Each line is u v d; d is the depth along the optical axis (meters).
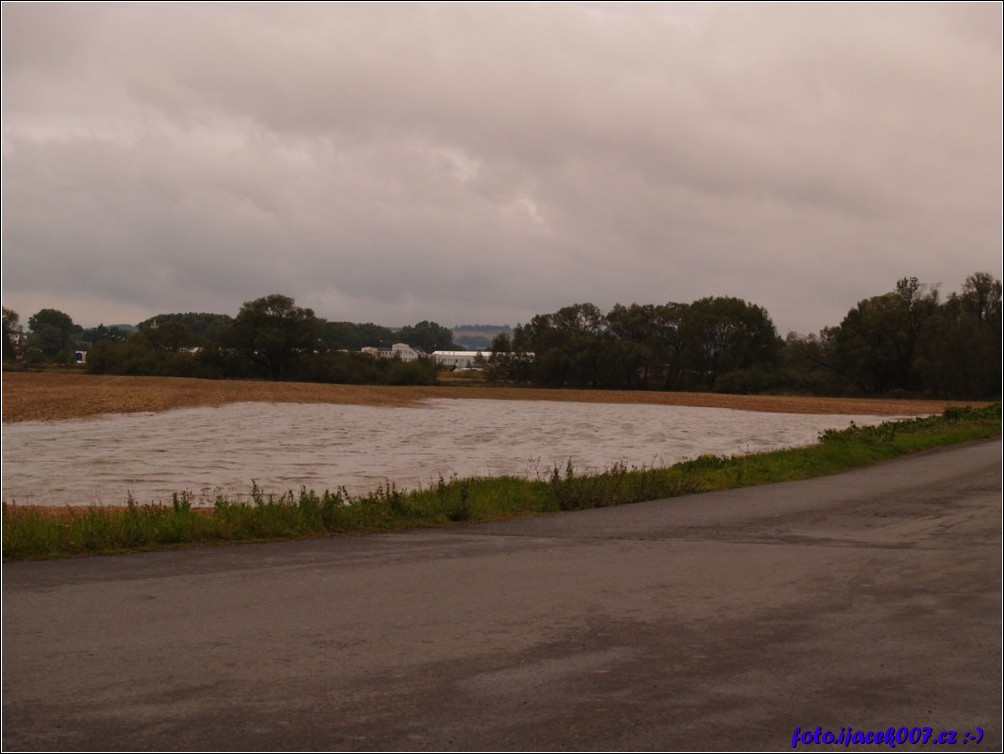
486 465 28.64
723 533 12.34
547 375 131.62
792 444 40.91
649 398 104.56
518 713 5.30
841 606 7.92
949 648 6.62
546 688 5.72
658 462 30.59
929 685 5.84
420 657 6.35
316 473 25.56
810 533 12.35
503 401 93.25
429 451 34.34
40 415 53.12
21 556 10.16
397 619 7.40
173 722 5.13
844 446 25.94
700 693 5.66
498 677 5.93
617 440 42.66
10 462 28.39
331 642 6.71
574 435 46.06
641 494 16.64
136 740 4.88
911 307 113.06
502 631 7.05
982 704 5.52
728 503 15.87
